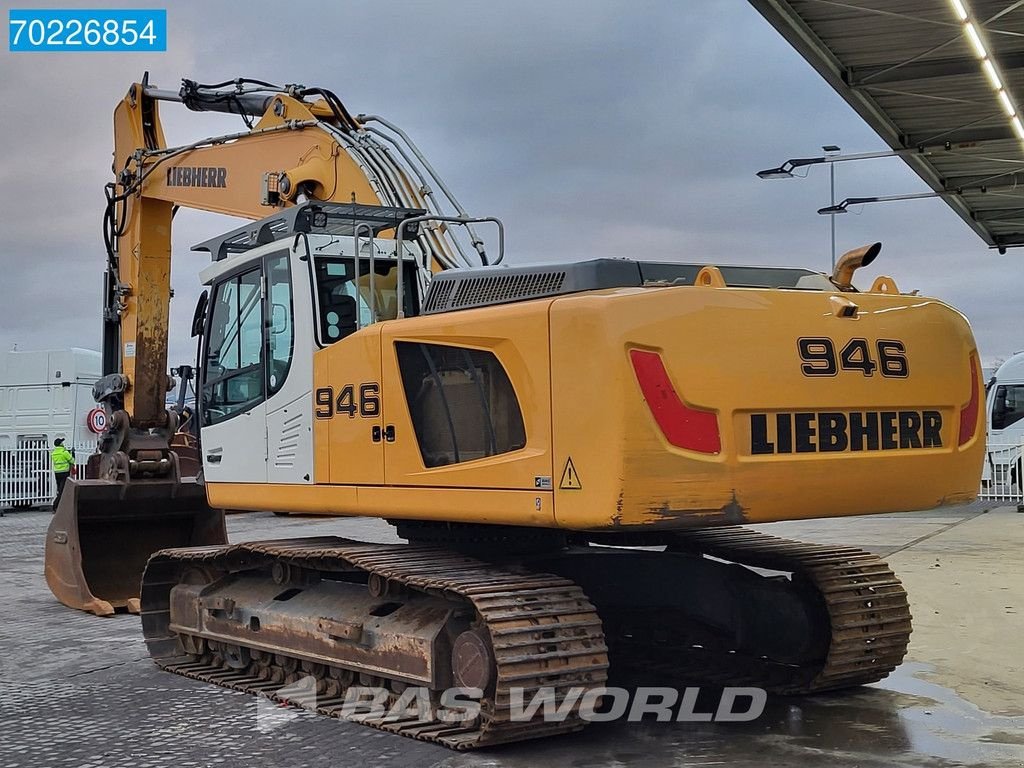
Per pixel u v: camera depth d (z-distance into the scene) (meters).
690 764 5.65
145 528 11.57
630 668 7.59
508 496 5.74
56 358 26.72
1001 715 6.54
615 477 5.27
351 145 8.78
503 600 5.82
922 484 6.14
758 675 7.30
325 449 6.87
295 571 7.55
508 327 5.79
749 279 6.23
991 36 14.14
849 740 6.06
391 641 6.43
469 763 5.70
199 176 10.43
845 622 6.69
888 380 6.02
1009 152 18.62
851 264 6.49
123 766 5.80
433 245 8.05
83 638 9.55
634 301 5.38
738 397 5.54
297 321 7.14
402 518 6.61
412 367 6.34
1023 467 20.77
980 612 9.70
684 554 7.54
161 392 11.34
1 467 24.97
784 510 5.66
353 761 5.79
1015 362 23.69
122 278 11.50
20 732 6.51
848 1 12.96
